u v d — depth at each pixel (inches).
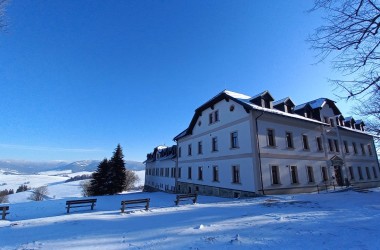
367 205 452.4
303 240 226.4
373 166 1266.0
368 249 195.5
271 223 304.8
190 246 225.6
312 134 940.6
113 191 1556.3
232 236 251.0
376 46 169.2
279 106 872.9
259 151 732.0
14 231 322.7
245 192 741.9
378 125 427.2
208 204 579.5
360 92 182.4
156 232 290.7
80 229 324.5
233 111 852.0
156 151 1863.9
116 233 294.7
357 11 162.2
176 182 1325.0
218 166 912.9
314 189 858.1
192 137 1187.9
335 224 289.6
